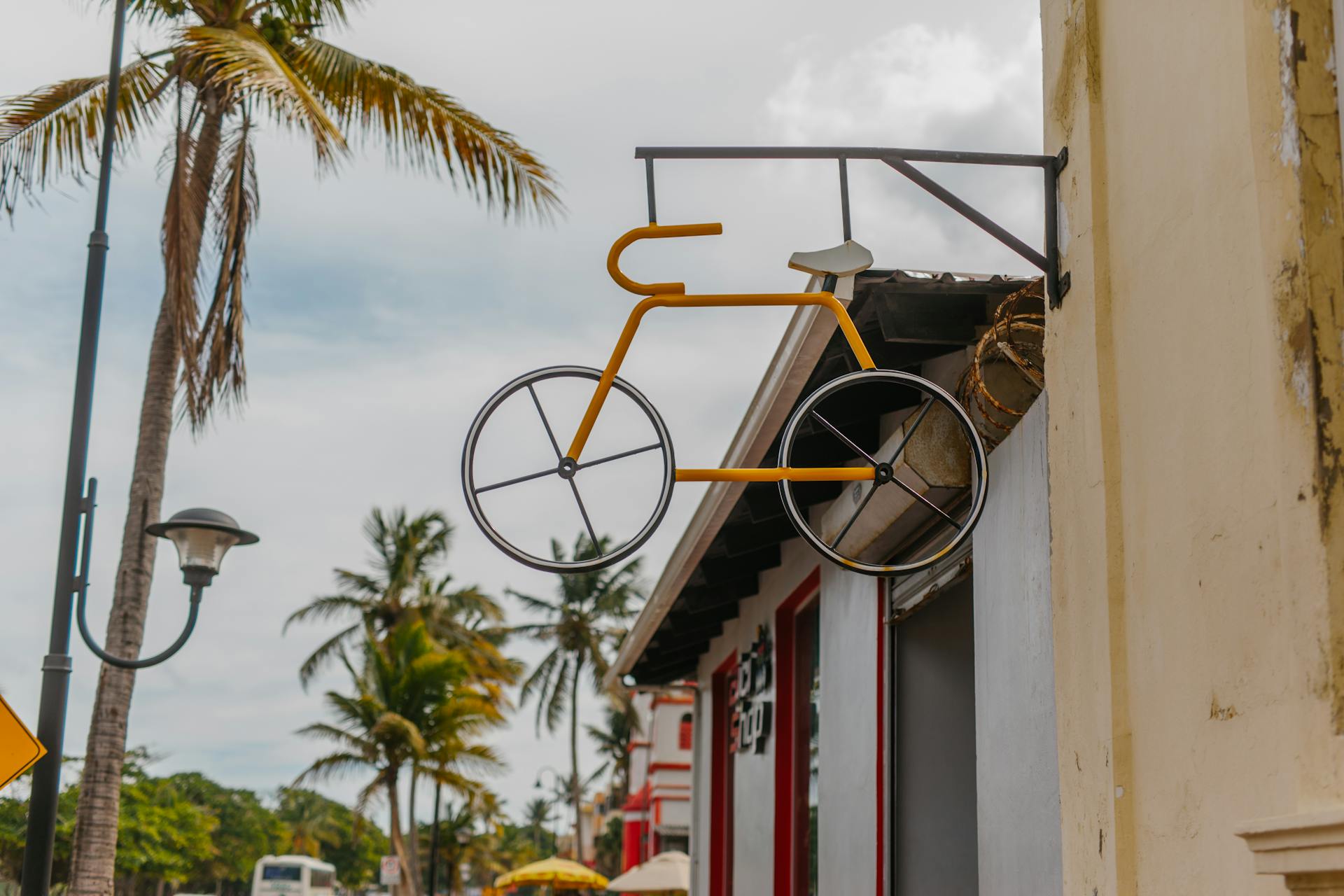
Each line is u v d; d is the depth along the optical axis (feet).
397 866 105.40
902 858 19.99
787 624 30.37
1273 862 7.34
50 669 22.44
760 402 19.67
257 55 34.58
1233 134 9.07
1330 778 7.32
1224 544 8.93
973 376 15.30
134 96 39.01
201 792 296.10
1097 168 11.45
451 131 37.96
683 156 12.13
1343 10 8.05
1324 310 7.85
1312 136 8.07
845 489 20.67
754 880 31.73
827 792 24.29
